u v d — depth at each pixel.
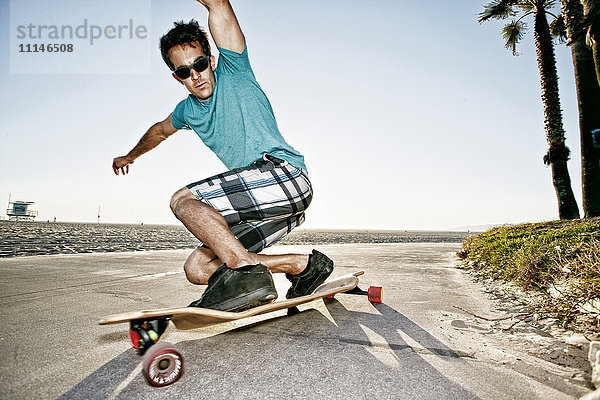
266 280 1.70
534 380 1.42
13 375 1.45
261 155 2.01
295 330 2.10
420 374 1.47
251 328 2.15
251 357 1.66
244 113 2.04
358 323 2.25
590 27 5.54
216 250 1.75
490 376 1.46
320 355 1.68
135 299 3.03
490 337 1.98
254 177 1.91
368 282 3.99
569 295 2.32
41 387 1.35
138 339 1.62
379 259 6.75
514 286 3.48
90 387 1.35
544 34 10.01
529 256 3.55
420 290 3.48
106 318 1.37
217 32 1.94
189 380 1.41
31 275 4.32
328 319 2.36
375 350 1.76
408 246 11.69
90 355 1.70
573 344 1.81
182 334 2.04
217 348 1.79
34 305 2.75
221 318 1.61
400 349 1.77
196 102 2.25
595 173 7.38
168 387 1.35
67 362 1.60
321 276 2.36
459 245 12.97
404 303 2.88
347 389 1.33
